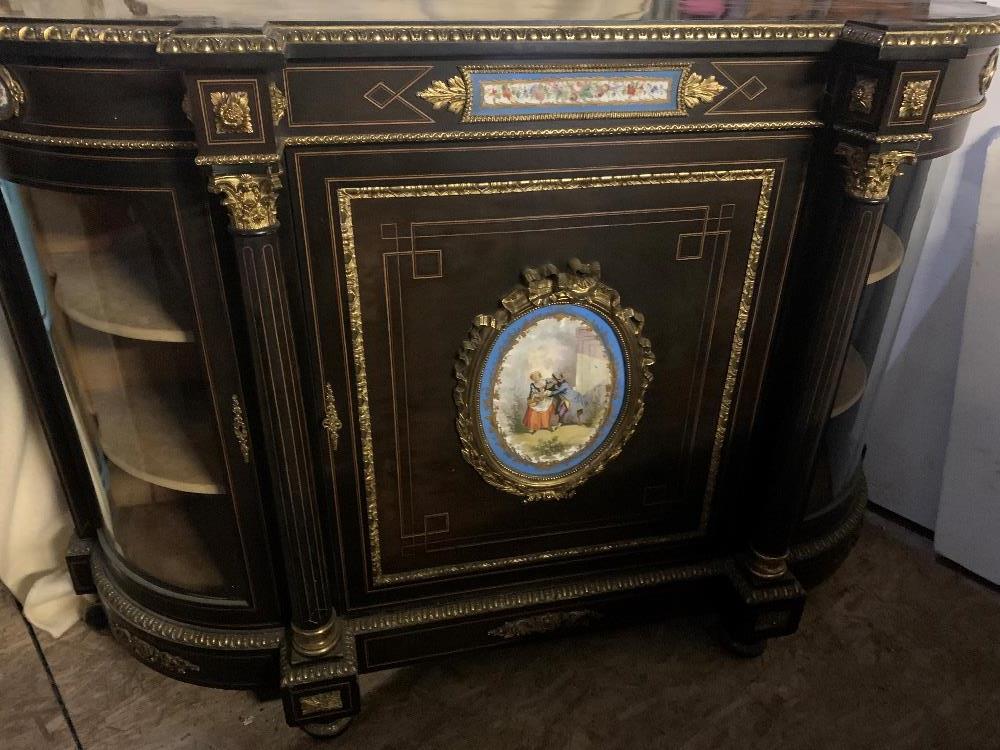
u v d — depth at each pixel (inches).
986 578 61.0
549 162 38.0
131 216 37.5
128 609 49.3
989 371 55.9
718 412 47.9
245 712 50.1
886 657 54.7
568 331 42.8
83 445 49.9
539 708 50.5
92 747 47.8
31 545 56.3
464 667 53.4
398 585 48.2
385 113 34.9
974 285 54.9
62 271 41.9
